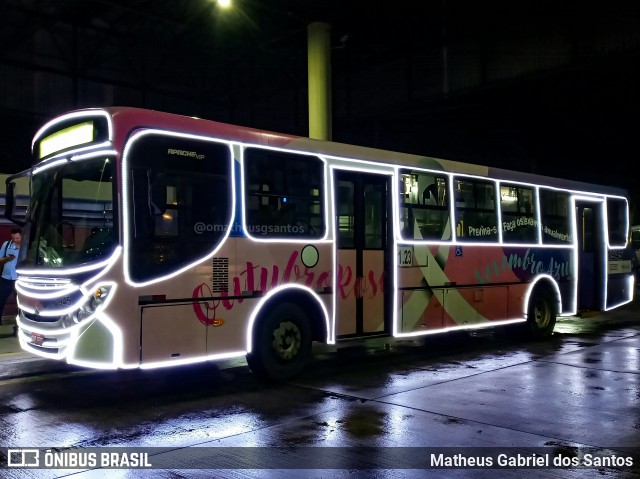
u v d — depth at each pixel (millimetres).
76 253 6559
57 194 7039
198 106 22016
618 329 13523
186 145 6918
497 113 22391
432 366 9000
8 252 11375
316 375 8328
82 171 6773
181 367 8812
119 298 6262
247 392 7301
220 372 8508
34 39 17625
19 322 7223
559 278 12211
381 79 21688
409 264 9312
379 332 8922
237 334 7270
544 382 7820
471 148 26594
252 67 22125
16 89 17266
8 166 18344
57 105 18109
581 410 6449
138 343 6367
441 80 20359
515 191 11359
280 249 7746
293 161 8000
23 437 5566
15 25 17031
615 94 20219
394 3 16781
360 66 21766
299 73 21328
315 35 16797
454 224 10078
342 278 8469
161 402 6832
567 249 12477
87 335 6207
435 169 9836
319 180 8281
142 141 6559
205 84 22078
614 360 9453
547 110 22141
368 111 22094
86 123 6719
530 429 5781
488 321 10633
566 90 19750
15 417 6238
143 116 6609
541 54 18188
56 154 7121
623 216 14039
